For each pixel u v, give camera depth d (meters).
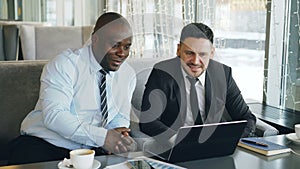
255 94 2.91
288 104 2.78
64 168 1.28
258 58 2.92
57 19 5.54
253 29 2.91
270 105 2.83
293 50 2.73
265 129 2.00
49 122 1.64
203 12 3.14
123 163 1.37
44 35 3.57
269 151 1.51
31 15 5.44
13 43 3.56
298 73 2.70
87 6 5.39
